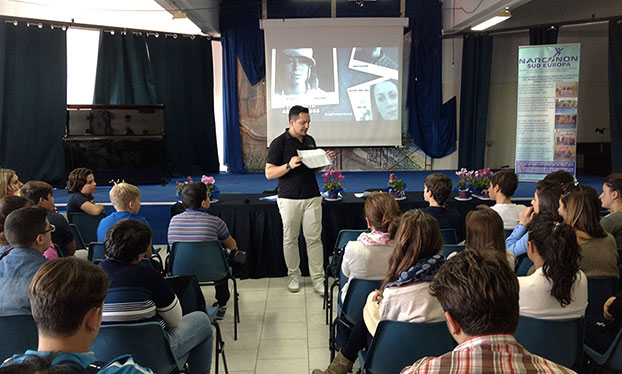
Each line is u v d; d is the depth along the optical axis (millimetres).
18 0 7668
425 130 8859
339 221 4203
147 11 8289
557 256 1602
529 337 1691
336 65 8445
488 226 1942
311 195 3678
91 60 7887
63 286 1044
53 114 7070
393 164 9023
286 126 8562
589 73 9023
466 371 898
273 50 8406
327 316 3158
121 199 2861
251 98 8812
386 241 2178
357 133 8609
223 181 7883
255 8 8508
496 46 9000
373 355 1689
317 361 2668
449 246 2652
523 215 2645
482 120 8719
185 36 8234
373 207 2234
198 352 2047
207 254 2875
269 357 2717
